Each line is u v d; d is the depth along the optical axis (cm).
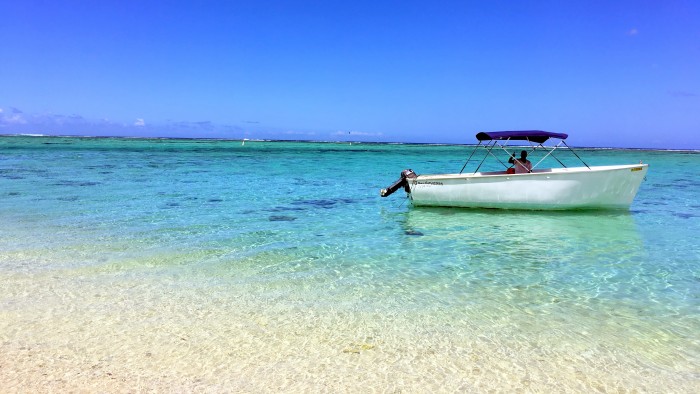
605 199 1183
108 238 900
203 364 420
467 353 451
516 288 645
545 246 887
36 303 555
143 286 626
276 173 2453
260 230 1006
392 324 516
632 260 793
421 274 705
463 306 574
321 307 564
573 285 659
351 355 443
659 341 482
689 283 671
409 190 1318
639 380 406
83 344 453
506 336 490
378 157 4484
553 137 1174
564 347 466
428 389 386
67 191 1559
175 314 532
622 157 5131
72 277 657
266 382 393
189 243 877
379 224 1091
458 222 1118
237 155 4350
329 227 1051
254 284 646
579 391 387
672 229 1047
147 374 400
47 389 372
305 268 729
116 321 509
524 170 1241
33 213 1151
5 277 649
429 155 5116
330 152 5641
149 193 1559
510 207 1220
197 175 2253
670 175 2706
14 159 3109
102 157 3519
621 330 508
